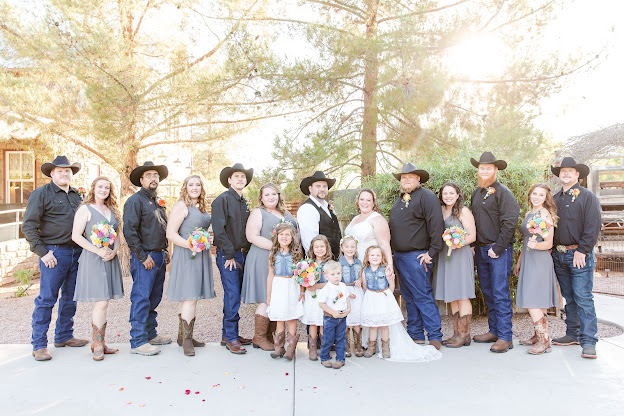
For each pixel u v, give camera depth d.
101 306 5.06
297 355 5.21
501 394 4.04
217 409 3.76
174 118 10.22
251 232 5.29
